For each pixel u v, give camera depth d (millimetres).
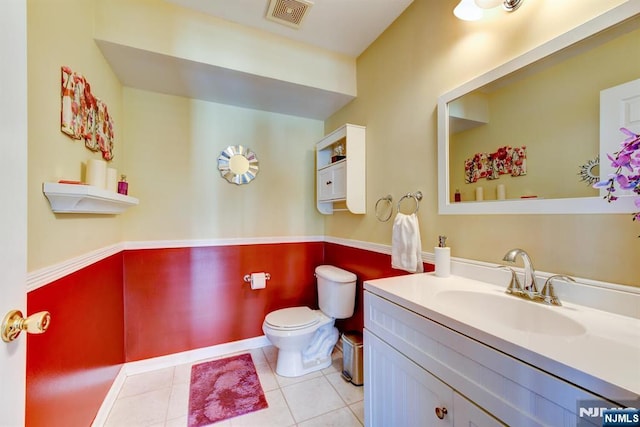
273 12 1623
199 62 1613
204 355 2123
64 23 1072
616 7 789
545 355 576
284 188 2449
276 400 1617
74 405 1115
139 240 1954
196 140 2135
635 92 762
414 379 921
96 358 1365
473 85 1213
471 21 1236
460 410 752
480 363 705
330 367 1991
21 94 574
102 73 1505
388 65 1755
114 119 1728
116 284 1719
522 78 1032
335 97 2107
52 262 974
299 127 2520
